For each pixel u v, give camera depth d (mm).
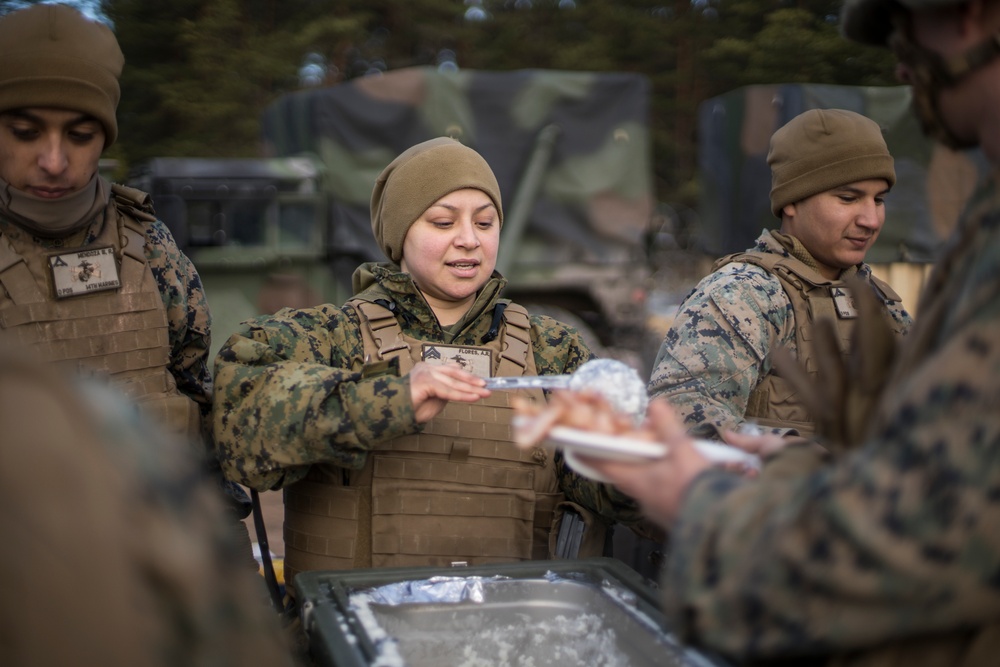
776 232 2350
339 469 1885
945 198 5777
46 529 461
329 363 1957
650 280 7391
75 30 1971
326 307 2037
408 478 1872
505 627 1358
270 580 2002
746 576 745
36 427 484
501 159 6523
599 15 18828
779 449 960
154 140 15891
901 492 677
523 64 19469
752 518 770
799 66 12719
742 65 16016
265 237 6172
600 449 876
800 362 2121
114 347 2098
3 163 1966
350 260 6426
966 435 664
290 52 15945
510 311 2098
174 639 488
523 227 6574
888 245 5789
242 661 524
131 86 15570
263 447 1736
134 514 501
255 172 6113
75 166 2014
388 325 2002
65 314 2037
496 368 1994
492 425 1922
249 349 1843
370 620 1239
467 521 1882
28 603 451
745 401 2053
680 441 885
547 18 19750
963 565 660
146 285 2176
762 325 2090
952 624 690
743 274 2188
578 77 6648
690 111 17859
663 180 18422
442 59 20109
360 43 18125
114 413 562
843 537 694
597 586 1427
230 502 2229
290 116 7023
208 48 15281
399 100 6355
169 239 2338
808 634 721
